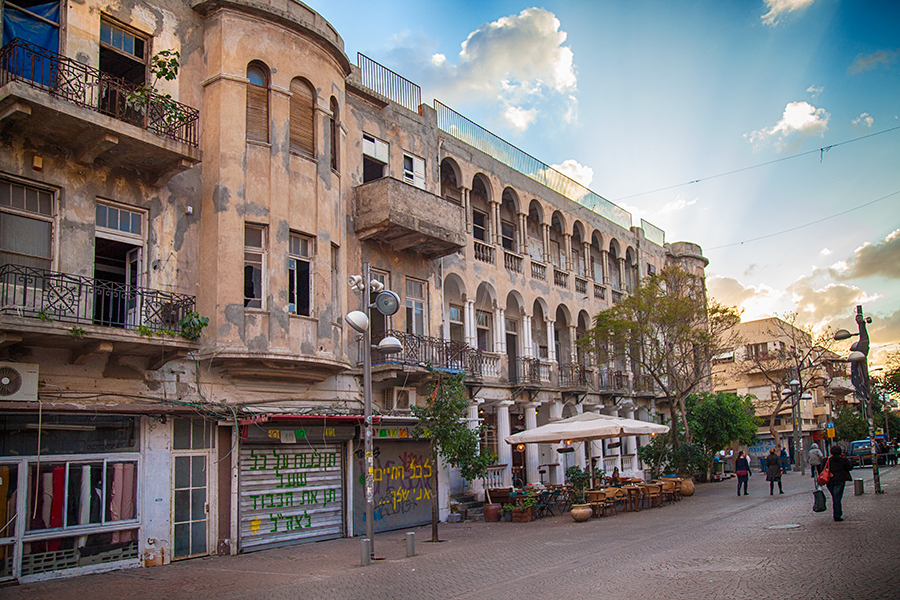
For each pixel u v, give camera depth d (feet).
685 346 101.35
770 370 170.09
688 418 119.44
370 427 45.52
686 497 88.22
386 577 38.19
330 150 60.90
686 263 140.15
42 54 42.88
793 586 29.71
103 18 49.88
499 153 93.66
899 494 73.26
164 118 49.80
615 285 119.96
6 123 41.91
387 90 75.92
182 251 51.62
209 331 50.98
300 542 55.21
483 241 90.12
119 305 47.29
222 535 49.96
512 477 85.15
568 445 94.89
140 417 46.68
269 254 53.93
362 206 67.05
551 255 103.19
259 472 53.16
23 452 41.09
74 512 42.80
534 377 89.66
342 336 60.85
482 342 88.58
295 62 58.39
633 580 33.14
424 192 69.41
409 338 67.87
